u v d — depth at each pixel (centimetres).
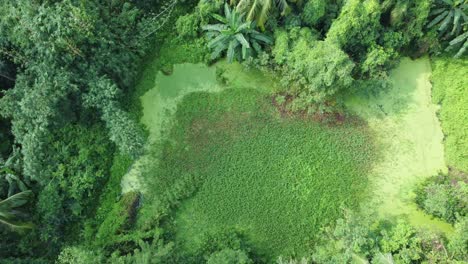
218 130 1678
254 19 1605
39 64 1477
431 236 1382
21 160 1484
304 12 1614
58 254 1491
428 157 1631
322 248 1441
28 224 1435
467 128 1627
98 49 1529
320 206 1576
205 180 1611
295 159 1633
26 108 1411
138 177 1617
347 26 1526
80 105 1576
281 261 1370
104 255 1432
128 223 1530
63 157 1550
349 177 1611
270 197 1588
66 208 1523
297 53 1573
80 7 1452
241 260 1358
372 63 1605
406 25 1633
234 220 1566
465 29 1617
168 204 1562
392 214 1566
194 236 1552
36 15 1398
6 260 1380
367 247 1344
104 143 1609
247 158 1638
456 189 1459
